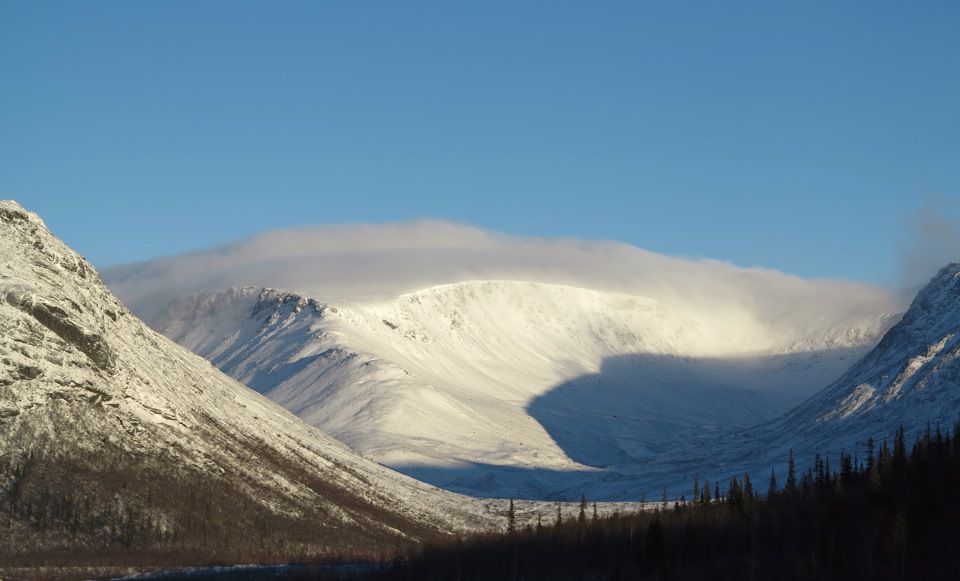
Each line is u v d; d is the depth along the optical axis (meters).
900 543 189.75
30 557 180.62
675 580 190.12
